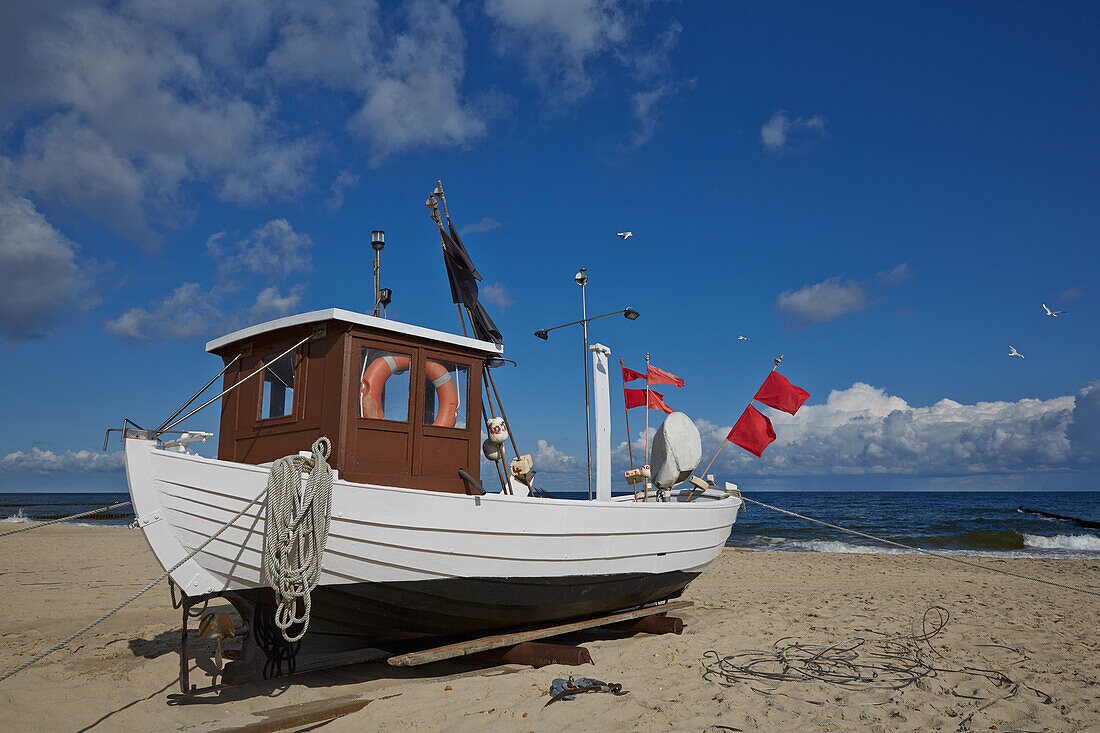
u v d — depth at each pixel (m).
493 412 6.60
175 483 4.88
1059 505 61.84
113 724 4.53
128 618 8.69
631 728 4.45
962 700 5.19
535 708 4.84
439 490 5.75
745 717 4.69
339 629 5.65
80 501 80.19
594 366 8.73
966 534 27.64
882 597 10.92
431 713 4.74
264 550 4.81
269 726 4.39
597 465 8.48
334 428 5.21
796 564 17.23
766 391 9.28
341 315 5.22
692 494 9.61
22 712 4.74
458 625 6.07
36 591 10.98
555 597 6.40
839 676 5.86
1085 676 5.92
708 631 7.87
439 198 7.56
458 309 7.52
